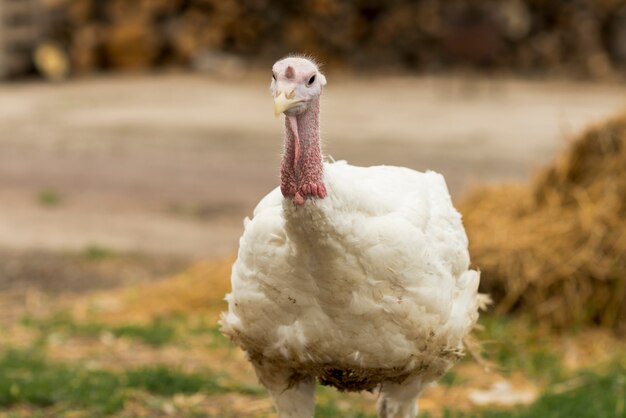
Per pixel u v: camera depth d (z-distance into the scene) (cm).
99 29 5141
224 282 2159
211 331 1955
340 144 3675
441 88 4775
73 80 5006
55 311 2092
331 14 5091
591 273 1928
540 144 3706
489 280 1956
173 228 2834
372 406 1619
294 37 5138
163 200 3125
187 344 1888
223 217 2966
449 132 3906
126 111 4319
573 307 1925
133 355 1823
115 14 5162
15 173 3409
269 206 1096
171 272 2416
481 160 3488
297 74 986
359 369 1128
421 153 3578
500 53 5116
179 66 5188
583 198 2020
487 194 2180
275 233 1067
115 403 1540
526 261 1948
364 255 1048
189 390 1636
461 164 3434
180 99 4553
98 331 1928
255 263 1087
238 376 1730
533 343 1867
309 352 1112
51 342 1875
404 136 3834
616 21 5175
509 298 1944
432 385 1209
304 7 5097
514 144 3712
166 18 5175
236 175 3438
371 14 5138
